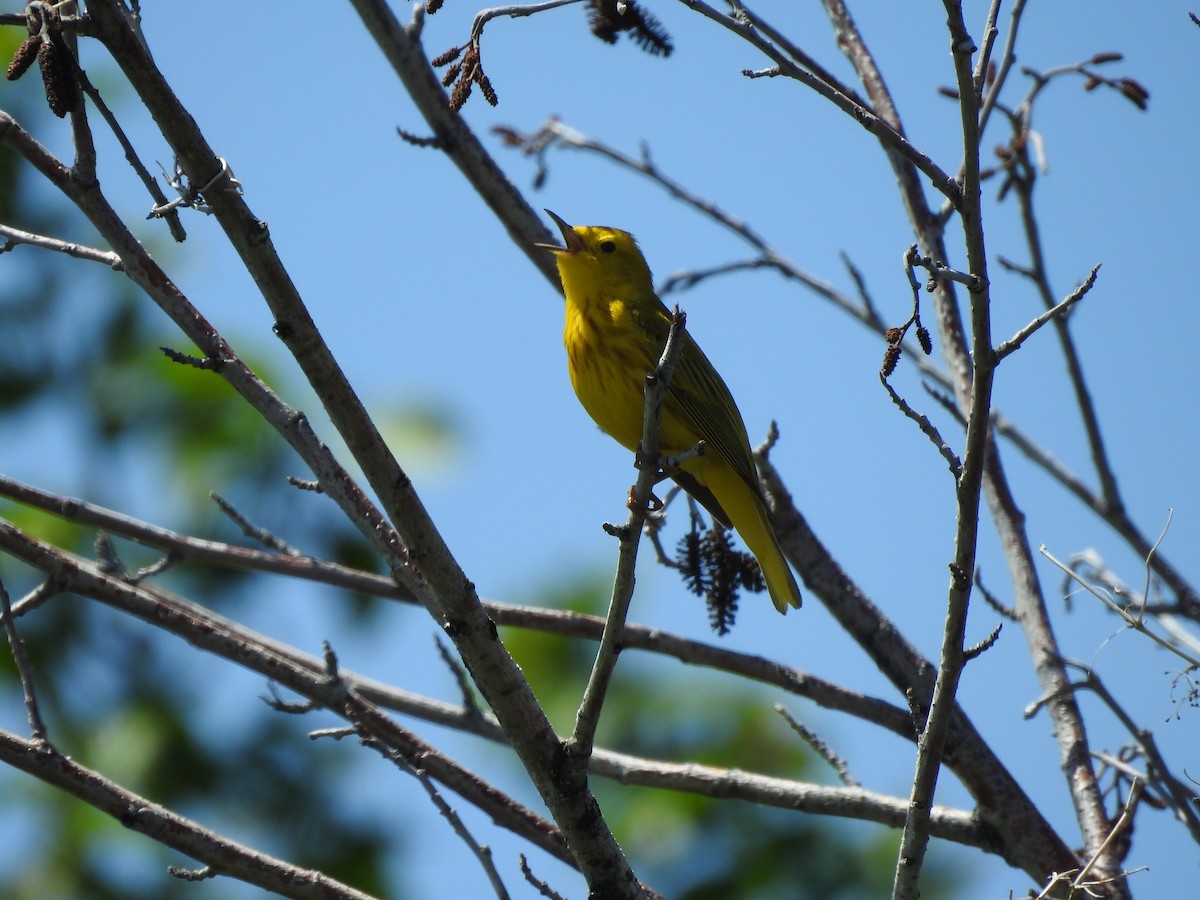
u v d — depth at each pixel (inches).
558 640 551.2
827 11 494.3
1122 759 415.5
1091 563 441.4
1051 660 424.8
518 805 378.3
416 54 484.7
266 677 379.2
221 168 280.1
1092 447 457.4
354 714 377.7
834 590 446.9
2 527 376.5
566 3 309.1
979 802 395.9
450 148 495.2
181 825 321.1
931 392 333.4
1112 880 342.3
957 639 285.6
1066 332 454.3
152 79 273.1
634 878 316.8
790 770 537.0
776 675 419.8
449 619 302.7
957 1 272.8
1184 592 437.1
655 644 422.6
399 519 296.0
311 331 288.8
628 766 405.4
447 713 411.8
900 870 296.8
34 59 278.5
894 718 414.3
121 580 403.2
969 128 273.6
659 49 369.1
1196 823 355.3
